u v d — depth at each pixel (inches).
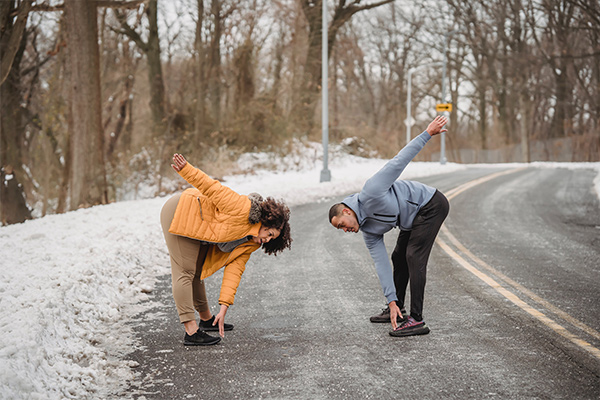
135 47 1201.4
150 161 985.5
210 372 156.1
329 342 179.9
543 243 362.9
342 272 284.8
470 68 1883.6
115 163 968.3
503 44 1772.9
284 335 187.9
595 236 390.9
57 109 855.1
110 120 1167.0
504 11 1615.4
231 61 1155.3
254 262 312.7
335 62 1724.9
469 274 274.4
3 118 719.7
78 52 594.2
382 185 177.3
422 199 187.0
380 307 220.7
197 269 186.5
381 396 138.2
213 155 1048.8
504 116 1985.7
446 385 143.8
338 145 1289.4
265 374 154.0
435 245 355.9
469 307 216.4
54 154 877.8
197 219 172.4
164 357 168.4
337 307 221.1
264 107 1146.0
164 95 1112.8
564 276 269.7
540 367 154.4
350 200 185.8
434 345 174.7
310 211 534.6
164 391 143.6
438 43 1795.0
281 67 1240.8
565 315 203.6
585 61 1667.1
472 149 2192.4
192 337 178.9
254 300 234.1
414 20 1812.3
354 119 1632.6
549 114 2175.2
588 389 139.5
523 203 579.5
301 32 1241.4
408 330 184.4
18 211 681.6
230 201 171.2
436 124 175.2
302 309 219.0
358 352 170.1
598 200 603.5
